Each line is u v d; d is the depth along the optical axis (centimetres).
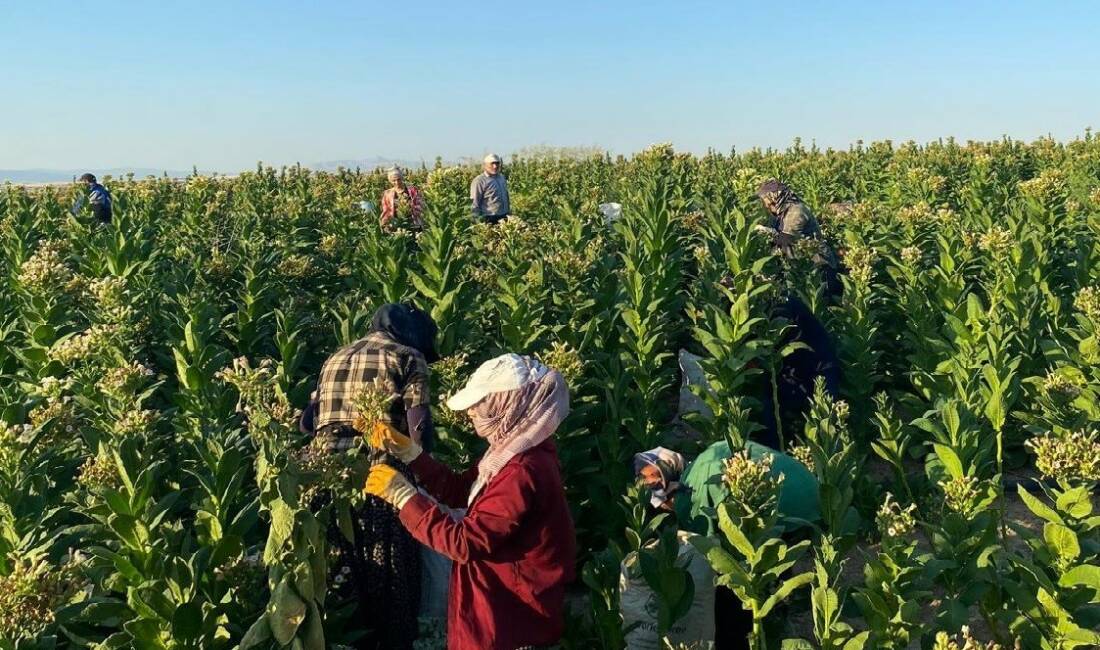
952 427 465
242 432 556
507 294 730
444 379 612
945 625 408
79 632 409
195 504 432
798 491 519
